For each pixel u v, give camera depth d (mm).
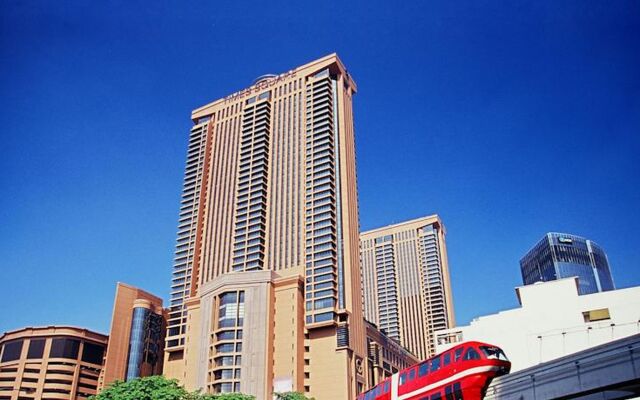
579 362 40219
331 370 153000
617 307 85438
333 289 164875
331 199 180125
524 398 44250
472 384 43344
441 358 48125
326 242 172500
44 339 195875
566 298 89312
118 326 196000
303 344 157375
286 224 183625
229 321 154000
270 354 151000
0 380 190625
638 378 35844
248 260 180125
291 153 196125
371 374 173375
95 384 197250
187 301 178125
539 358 87812
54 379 188750
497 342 91938
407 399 51156
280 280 162750
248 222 188625
